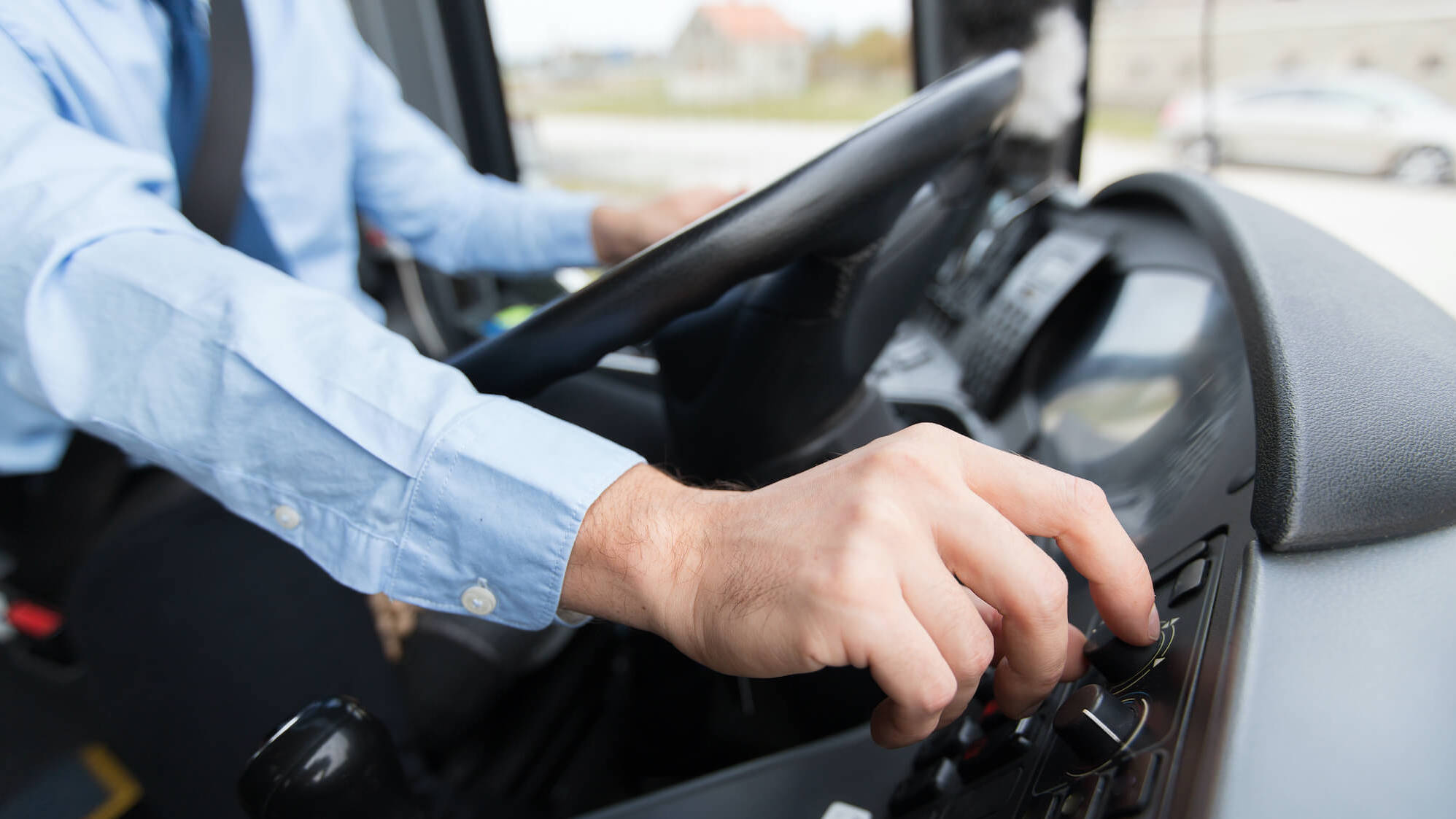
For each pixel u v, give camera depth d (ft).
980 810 1.28
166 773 3.00
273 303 1.46
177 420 1.48
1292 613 1.06
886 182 1.54
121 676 2.83
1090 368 2.60
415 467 1.36
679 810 1.63
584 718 3.85
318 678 2.97
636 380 3.84
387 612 3.46
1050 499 1.09
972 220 4.46
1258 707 0.95
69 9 2.18
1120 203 2.97
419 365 1.45
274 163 2.83
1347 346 1.37
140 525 2.58
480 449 1.33
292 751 1.32
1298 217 1.95
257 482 1.49
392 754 1.46
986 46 4.92
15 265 1.47
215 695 2.86
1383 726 0.92
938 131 1.55
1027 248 3.52
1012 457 1.13
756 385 1.98
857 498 1.03
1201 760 0.94
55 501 3.03
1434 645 1.00
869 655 0.96
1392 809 0.86
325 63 2.97
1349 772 0.89
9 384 1.69
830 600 0.97
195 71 2.57
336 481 1.42
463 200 3.61
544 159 7.41
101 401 1.53
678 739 3.07
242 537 2.69
